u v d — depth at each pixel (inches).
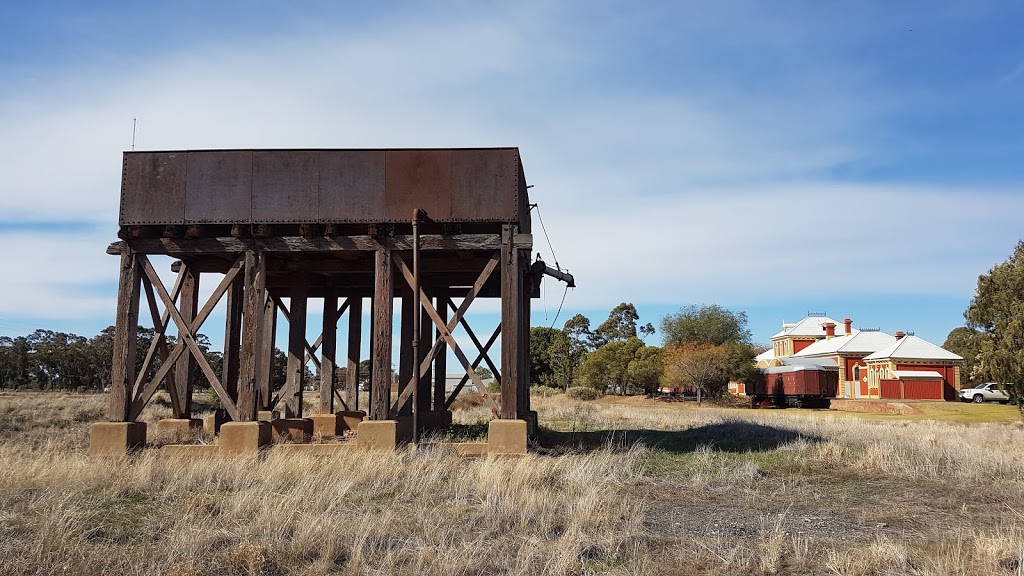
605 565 259.4
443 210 559.5
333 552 263.7
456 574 240.5
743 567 255.4
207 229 573.3
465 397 1646.2
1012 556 260.8
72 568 239.9
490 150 563.8
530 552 264.5
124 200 572.4
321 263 668.1
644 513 351.6
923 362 2308.1
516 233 560.7
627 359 2716.5
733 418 1156.5
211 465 451.5
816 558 268.8
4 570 234.7
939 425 1087.6
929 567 252.5
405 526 309.3
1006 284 1143.0
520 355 604.7
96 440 538.0
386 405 556.7
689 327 2842.0
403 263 565.9
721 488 433.4
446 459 505.7
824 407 2025.1
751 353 2317.9
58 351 2819.9
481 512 340.8
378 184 565.6
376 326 560.7
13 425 857.5
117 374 555.8
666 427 928.3
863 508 376.2
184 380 660.7
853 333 2817.4
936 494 421.1
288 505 334.3
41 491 376.5
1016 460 538.0
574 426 883.4
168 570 236.7
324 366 766.5
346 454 497.7
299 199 566.9
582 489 403.2
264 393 726.5
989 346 1151.6
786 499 400.5
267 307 744.3
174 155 574.9
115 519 319.6
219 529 292.7
